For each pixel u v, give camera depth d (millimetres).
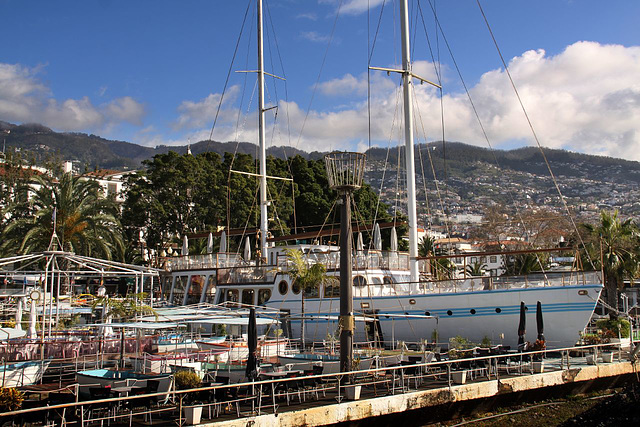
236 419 14438
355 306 30828
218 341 30297
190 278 40719
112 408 15039
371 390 18547
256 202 67375
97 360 24297
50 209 43844
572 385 22016
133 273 30703
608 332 29266
